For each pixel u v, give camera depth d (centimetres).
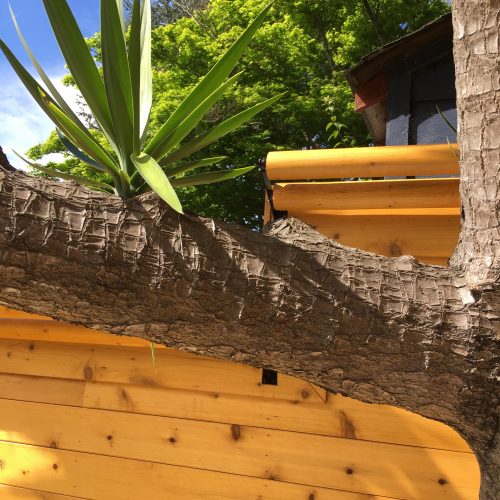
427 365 99
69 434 234
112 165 104
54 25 98
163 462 221
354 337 98
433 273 106
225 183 991
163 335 97
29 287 87
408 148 206
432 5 1095
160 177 91
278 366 102
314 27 1169
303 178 215
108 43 97
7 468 237
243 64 1069
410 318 99
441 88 338
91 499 225
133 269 90
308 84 1054
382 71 354
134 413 229
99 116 109
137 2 99
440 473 194
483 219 105
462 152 112
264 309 95
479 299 102
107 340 225
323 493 203
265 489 209
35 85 103
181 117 107
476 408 103
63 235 87
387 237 216
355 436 204
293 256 100
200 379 223
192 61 1095
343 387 104
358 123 991
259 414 215
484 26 108
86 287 88
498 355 99
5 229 83
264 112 1008
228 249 96
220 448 217
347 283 100
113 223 91
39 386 242
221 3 1152
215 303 94
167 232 94
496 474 107
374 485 199
